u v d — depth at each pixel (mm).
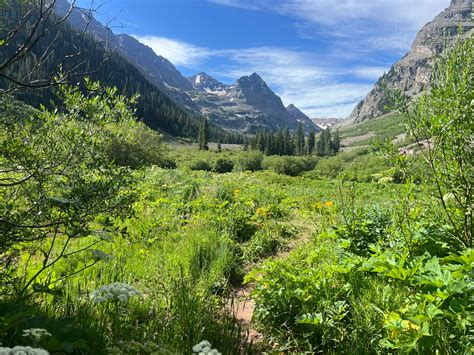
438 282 3229
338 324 3523
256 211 10164
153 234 7215
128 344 2531
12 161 3051
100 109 3559
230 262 6012
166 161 38719
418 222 4750
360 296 3865
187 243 6516
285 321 3752
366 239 5379
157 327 3438
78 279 4129
